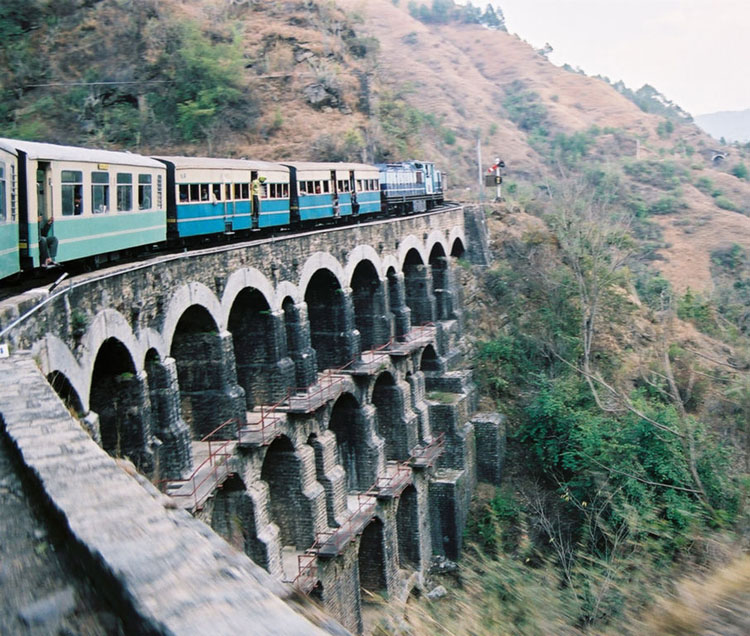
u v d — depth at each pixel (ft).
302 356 97.50
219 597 13.78
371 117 233.96
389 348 125.70
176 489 68.59
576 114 463.83
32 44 216.95
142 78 214.69
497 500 136.26
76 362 53.98
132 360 64.18
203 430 80.38
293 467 89.71
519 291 173.58
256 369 91.81
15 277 62.75
